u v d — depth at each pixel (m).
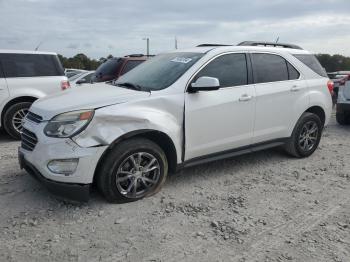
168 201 4.51
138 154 4.39
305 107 6.13
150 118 4.39
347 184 5.21
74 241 3.60
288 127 5.98
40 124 4.25
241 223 3.99
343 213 4.28
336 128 9.59
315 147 6.57
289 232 3.82
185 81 4.78
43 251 3.42
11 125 7.89
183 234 3.75
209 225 3.94
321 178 5.43
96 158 4.10
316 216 4.19
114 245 3.54
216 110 4.98
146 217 4.10
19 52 8.06
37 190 4.78
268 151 6.75
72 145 4.03
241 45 5.63
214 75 5.05
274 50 5.89
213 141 5.05
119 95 4.48
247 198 4.66
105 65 10.68
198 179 5.29
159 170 4.61
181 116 4.69
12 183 5.01
